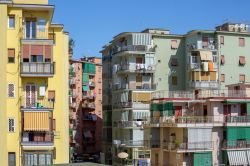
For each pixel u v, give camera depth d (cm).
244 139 7019
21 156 4847
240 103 7156
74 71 11406
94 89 12250
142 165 8350
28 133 4916
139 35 8994
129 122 8800
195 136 6794
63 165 3531
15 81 4894
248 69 9238
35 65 4922
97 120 12075
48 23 5131
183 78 9200
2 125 4822
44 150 4903
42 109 4925
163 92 8569
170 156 7019
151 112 7744
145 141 7575
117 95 9412
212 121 6938
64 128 5256
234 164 6888
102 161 10075
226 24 9575
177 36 9225
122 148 8944
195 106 7350
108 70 10212
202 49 8850
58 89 5228
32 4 4953
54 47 5319
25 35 5016
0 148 4797
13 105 4878
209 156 6825
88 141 11788
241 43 9225
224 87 8962
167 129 7194
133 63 8994
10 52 4906
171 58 9188
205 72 8812
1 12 4866
